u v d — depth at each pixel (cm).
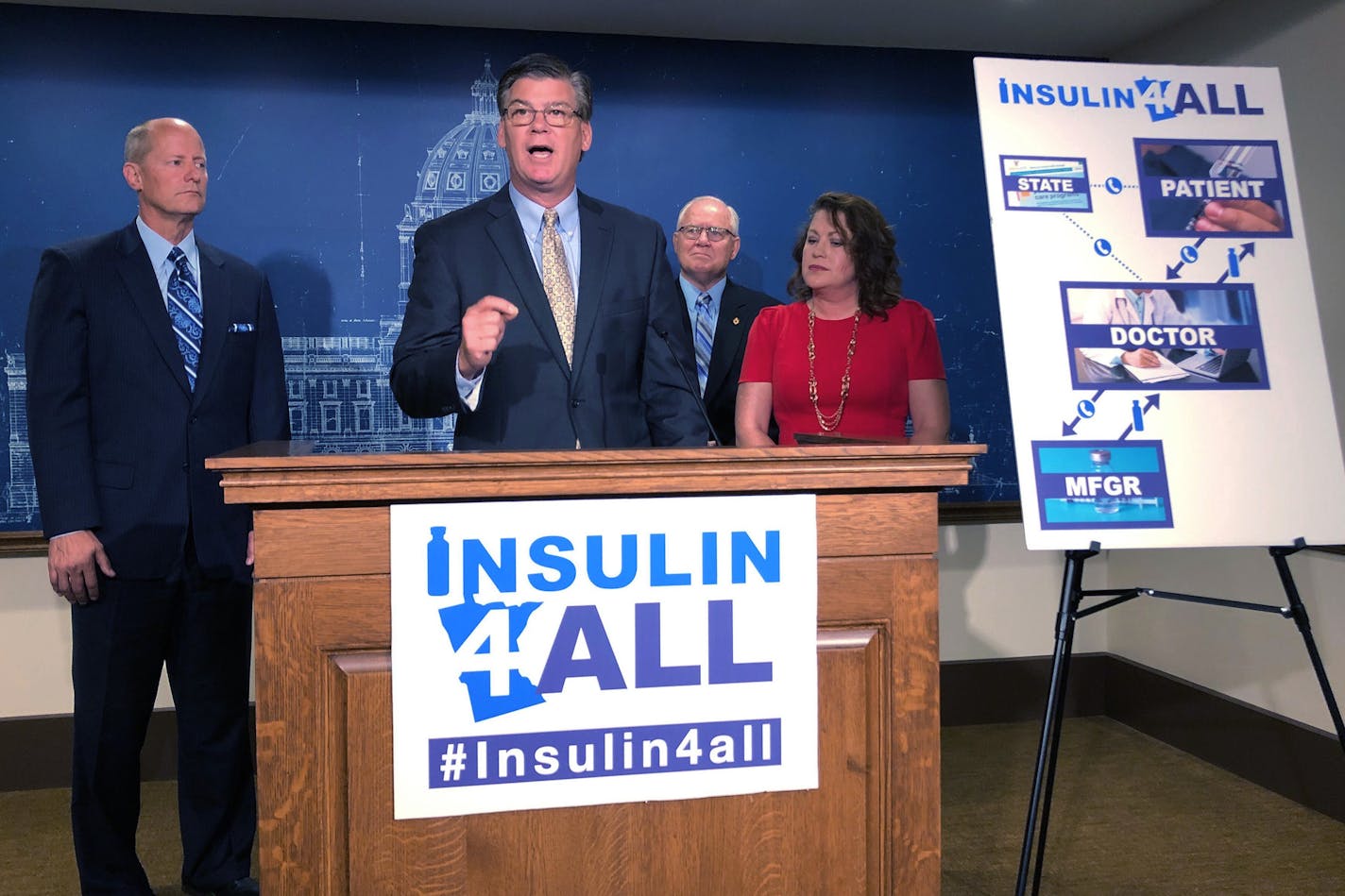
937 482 154
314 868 143
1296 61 309
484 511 145
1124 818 299
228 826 248
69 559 225
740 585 151
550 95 231
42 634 333
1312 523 219
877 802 156
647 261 234
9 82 320
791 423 263
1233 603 221
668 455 147
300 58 334
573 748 147
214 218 331
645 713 149
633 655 148
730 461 149
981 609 388
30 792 330
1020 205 226
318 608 143
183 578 237
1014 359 220
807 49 360
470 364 183
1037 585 392
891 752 156
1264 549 325
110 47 324
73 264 233
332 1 319
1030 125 229
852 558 155
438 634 144
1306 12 304
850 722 155
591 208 237
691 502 149
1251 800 313
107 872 236
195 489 236
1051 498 216
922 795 157
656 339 232
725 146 355
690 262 352
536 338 226
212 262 248
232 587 243
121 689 234
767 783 152
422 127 341
